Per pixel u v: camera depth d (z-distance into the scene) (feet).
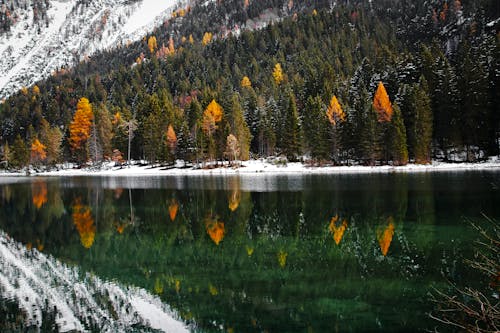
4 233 73.20
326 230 66.39
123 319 34.42
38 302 38.78
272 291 40.06
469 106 203.21
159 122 291.58
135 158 302.86
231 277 45.01
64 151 311.88
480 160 205.57
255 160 269.44
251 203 99.91
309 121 248.11
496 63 216.33
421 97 213.05
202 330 31.96
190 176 215.72
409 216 75.00
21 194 139.85
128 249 59.67
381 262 48.24
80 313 35.83
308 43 536.01
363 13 611.06
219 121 273.75
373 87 283.38
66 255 56.95
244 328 32.04
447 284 40.04
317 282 42.22
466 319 31.83
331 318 33.37
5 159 349.61
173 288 41.91
